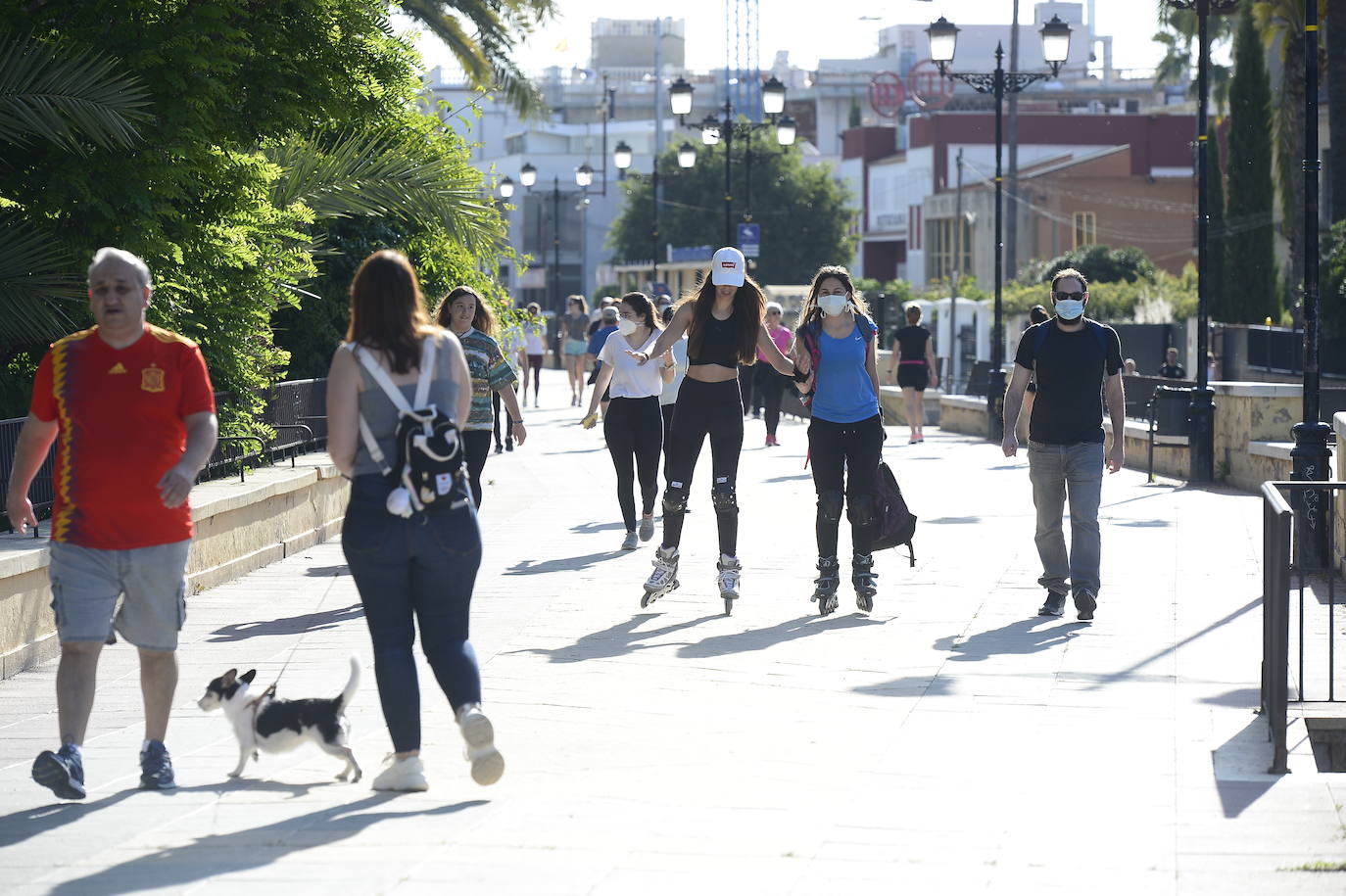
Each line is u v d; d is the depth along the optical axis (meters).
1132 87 190.25
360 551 9.38
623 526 23.97
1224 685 12.85
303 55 21.80
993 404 42.69
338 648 14.99
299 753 11.03
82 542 9.74
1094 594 15.81
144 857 8.37
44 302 18.44
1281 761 10.23
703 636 15.34
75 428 9.70
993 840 8.61
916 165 140.50
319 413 25.08
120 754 11.23
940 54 46.06
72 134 18.33
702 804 9.48
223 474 21.20
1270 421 29.25
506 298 32.44
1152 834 8.70
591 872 7.95
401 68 22.92
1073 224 114.69
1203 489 29.53
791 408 53.34
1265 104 63.66
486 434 18.30
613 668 13.85
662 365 21.30
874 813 9.26
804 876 7.89
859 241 137.50
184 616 10.07
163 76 18.94
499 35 44.22
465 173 28.86
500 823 8.99
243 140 21.47
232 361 21.48
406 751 9.76
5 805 9.74
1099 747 10.94
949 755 10.79
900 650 14.52
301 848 8.45
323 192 27.50
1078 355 15.95
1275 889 7.62
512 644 14.95
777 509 25.66
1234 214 64.31
